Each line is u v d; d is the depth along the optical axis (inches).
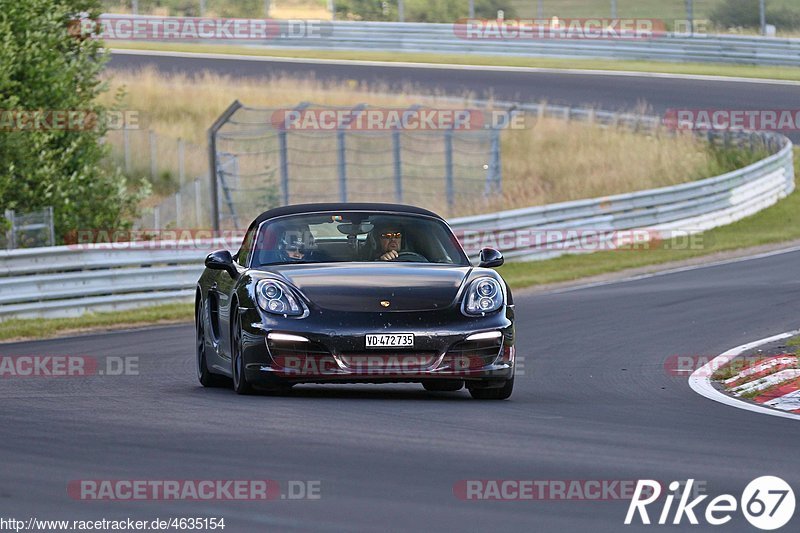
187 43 6323.8
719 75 5516.7
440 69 5634.8
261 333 1156.5
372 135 4510.3
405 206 1364.4
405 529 629.9
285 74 5364.2
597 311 2217.0
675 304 2284.7
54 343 1913.1
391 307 1157.1
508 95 5044.3
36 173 2778.1
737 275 2800.2
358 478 761.0
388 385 1385.3
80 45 3019.2
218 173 3757.4
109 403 1145.4
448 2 6304.1
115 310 2415.1
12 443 895.1
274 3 6604.3
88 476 762.8
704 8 6289.4
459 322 1159.0
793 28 6190.9
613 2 6117.1
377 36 6038.4
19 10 2842.0
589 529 641.0
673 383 1407.5
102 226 2940.5
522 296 2596.0
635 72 5585.6
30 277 2269.9
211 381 1373.0
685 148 4547.2
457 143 4601.4
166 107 4808.1
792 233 3681.1
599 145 4576.8
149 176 4178.2
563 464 823.1
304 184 4188.0
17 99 2748.5
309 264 1257.4
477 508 681.6
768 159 4207.7
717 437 965.8
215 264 1277.1
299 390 1290.6
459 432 957.8
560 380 1430.9
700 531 643.5
